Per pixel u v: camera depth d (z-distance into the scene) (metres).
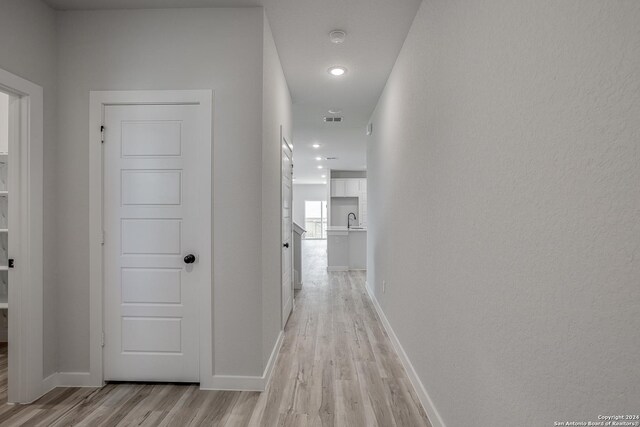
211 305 2.30
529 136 1.01
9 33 2.01
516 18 1.08
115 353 2.38
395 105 3.08
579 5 0.81
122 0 2.25
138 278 2.37
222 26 2.33
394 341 3.08
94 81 2.35
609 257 0.73
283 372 2.59
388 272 3.44
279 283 3.10
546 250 0.94
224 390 2.29
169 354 2.37
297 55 3.00
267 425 1.91
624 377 0.70
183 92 2.32
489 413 1.27
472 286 1.42
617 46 0.70
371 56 3.01
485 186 1.30
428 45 2.05
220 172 2.30
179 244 2.36
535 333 0.99
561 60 0.87
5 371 2.59
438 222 1.85
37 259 2.19
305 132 5.85
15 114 2.14
